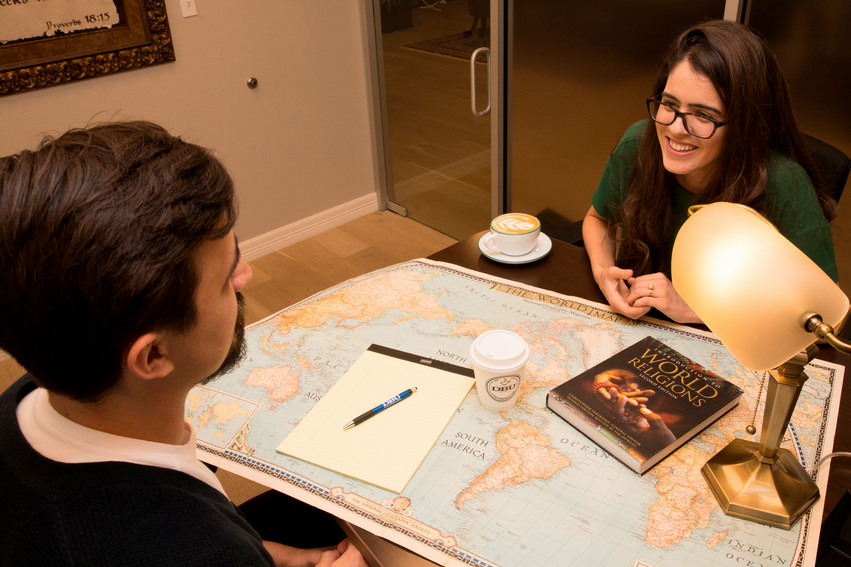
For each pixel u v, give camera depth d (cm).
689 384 97
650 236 141
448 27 277
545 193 279
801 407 94
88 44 232
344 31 307
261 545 66
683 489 82
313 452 91
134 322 47
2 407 60
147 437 59
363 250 320
